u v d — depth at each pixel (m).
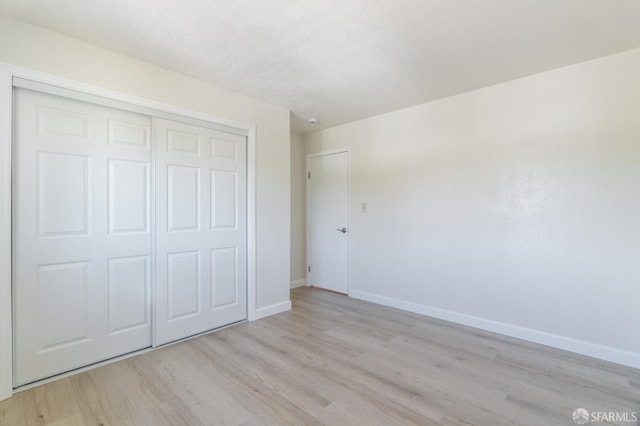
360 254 4.14
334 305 3.86
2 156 1.91
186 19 1.96
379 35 2.14
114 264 2.42
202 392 1.99
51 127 2.12
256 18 1.96
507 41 2.22
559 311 2.66
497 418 1.75
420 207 3.53
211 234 3.00
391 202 3.80
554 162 2.66
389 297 3.83
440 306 3.38
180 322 2.78
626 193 2.36
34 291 2.06
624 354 2.37
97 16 1.93
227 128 3.11
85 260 2.27
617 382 2.12
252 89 3.08
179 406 1.85
